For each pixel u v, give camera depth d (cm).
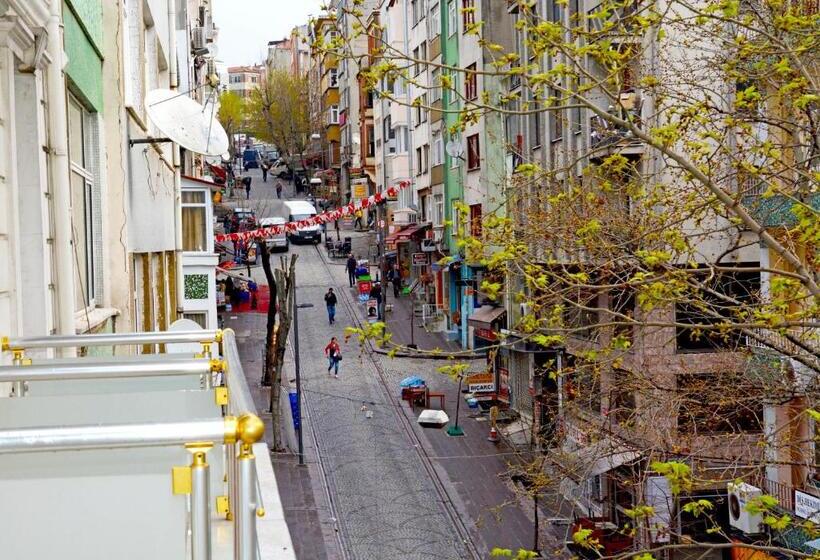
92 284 1093
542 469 1316
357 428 2942
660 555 1327
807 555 755
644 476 1098
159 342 512
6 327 630
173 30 1994
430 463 2609
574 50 848
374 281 5269
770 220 1165
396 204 5812
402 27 5241
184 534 266
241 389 302
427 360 3834
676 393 1269
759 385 1175
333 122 8694
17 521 262
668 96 1094
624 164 1022
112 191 1145
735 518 1614
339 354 3584
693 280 865
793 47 951
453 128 853
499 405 3070
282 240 6594
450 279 4325
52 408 374
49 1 757
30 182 710
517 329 888
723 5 852
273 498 442
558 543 1944
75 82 927
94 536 265
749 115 961
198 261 3316
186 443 261
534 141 2872
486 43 847
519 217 1360
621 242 1049
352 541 2111
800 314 785
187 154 3950
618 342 845
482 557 2003
